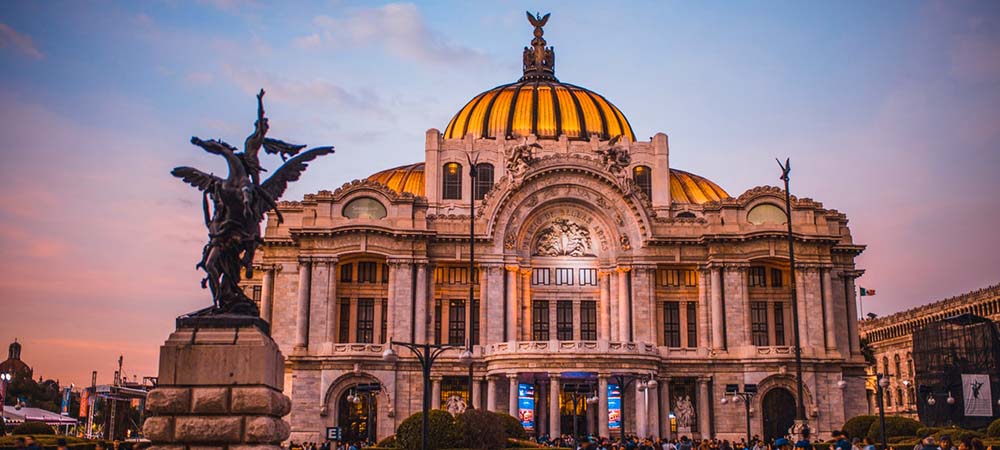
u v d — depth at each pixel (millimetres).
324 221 96938
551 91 118688
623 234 100375
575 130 114375
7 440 36094
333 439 73562
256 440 26828
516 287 99688
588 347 90250
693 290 101750
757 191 100500
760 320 100500
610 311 100688
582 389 91438
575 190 100875
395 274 96562
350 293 99438
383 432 92938
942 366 110000
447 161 108938
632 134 119562
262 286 105688
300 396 93375
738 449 64438
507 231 99688
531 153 100750
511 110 115625
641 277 99312
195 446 26906
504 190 99562
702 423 95062
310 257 96438
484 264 98375
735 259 98562
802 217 100000
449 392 97188
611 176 100188
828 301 98312
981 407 87312
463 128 117000
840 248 103688
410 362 95125
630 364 90000
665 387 95438
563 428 96750
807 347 95875
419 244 97625
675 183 117125
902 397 146250
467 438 59219
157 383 27375
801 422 67375
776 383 95188
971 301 126625
